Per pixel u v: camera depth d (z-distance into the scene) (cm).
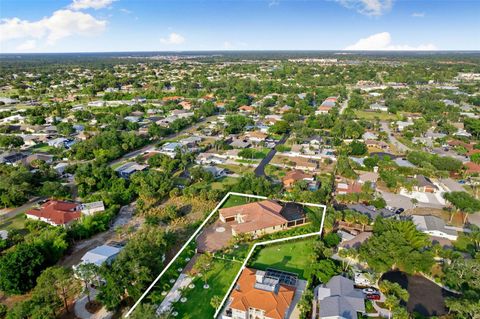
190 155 15275
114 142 16438
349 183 13000
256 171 14388
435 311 6681
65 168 13638
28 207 11050
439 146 17625
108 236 9375
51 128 19838
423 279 7650
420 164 14300
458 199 10494
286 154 16525
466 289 7131
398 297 6812
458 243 9106
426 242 8400
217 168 14412
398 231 8525
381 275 7756
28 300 6500
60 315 6581
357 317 6303
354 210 10512
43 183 12112
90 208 10338
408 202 11644
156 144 17850
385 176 12888
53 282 6656
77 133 19512
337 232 9494
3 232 9156
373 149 17325
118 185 12038
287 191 12356
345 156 15212
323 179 13362
